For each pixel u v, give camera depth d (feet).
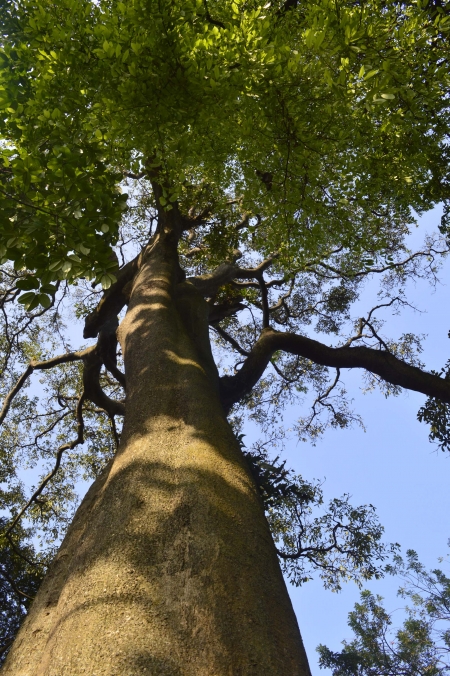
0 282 43.24
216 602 8.80
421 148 23.73
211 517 10.61
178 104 17.33
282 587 10.08
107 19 17.46
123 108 17.20
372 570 37.42
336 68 17.88
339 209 24.32
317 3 19.43
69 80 17.20
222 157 20.94
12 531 39.63
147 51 16.93
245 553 10.13
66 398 43.11
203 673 7.69
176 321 22.02
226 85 16.80
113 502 11.50
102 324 31.45
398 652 53.36
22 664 10.07
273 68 16.75
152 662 7.64
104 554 9.88
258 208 24.61
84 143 16.14
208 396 15.93
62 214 14.85
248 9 18.81
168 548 9.90
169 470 12.14
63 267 14.60
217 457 12.79
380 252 29.25
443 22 17.39
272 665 8.07
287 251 25.08
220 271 36.37
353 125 19.52
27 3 18.08
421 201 29.09
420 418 33.58
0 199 14.61
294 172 21.43
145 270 26.63
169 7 17.10
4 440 44.65
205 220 38.81
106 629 8.20
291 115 18.80
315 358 33.58
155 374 16.83
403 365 31.55
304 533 38.19
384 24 17.63
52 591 12.35
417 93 18.65
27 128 16.52
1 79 17.35
